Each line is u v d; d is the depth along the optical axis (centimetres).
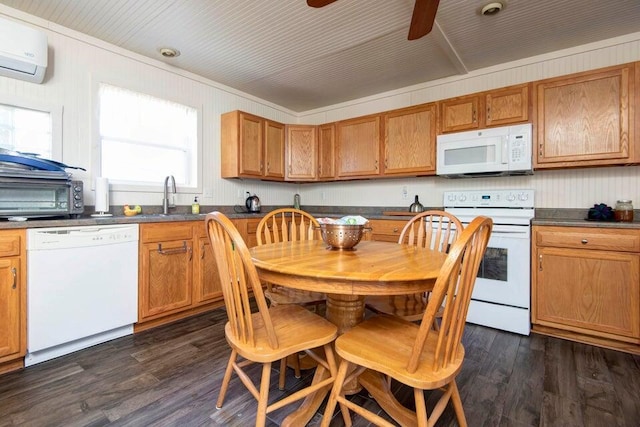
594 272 216
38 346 184
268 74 328
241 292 120
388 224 316
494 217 253
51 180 200
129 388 164
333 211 429
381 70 316
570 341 226
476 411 149
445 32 248
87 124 251
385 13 224
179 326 248
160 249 244
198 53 283
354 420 144
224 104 358
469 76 322
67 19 229
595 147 234
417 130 322
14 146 219
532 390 166
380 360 110
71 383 168
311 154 403
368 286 118
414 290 120
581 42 263
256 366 189
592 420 142
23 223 177
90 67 252
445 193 304
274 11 221
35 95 225
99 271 210
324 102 418
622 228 207
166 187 288
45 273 186
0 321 171
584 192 265
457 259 96
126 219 223
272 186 422
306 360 186
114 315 218
